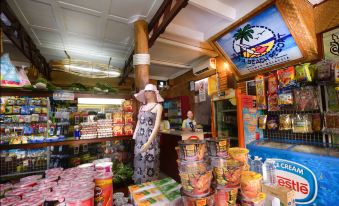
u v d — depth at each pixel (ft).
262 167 7.19
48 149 9.80
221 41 12.98
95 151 10.21
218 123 12.17
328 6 8.52
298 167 6.95
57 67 15.35
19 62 17.38
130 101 9.42
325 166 6.21
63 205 3.62
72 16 10.20
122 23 11.00
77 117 9.14
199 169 4.05
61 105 10.48
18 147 7.20
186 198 3.97
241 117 9.82
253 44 11.45
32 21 10.69
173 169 14.69
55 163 9.70
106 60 18.31
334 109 7.81
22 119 9.82
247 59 12.39
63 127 8.87
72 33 12.34
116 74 17.02
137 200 4.29
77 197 3.59
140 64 10.14
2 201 3.62
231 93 10.50
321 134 8.46
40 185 4.32
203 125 19.57
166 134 15.92
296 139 9.47
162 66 21.65
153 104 8.45
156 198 4.37
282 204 5.32
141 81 9.99
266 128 10.55
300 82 8.71
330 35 8.48
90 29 11.76
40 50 15.48
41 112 10.32
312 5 9.04
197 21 12.38
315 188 6.43
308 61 9.61
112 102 9.87
